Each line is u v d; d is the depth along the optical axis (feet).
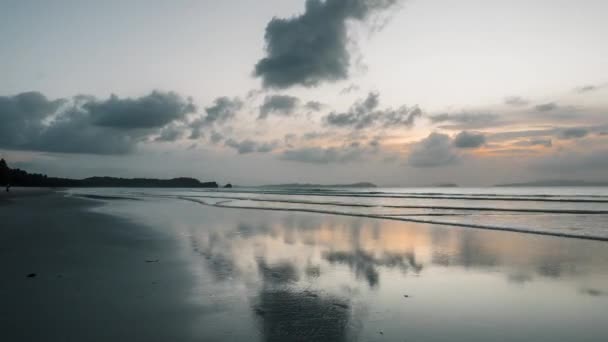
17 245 40.16
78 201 140.36
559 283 25.64
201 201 150.92
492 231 53.26
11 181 449.89
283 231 52.90
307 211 93.45
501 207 109.40
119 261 32.04
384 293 23.09
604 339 16.44
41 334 16.42
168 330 16.96
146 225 59.82
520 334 16.98
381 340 16.10
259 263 31.58
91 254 35.09
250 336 16.35
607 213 85.46
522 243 42.52
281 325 17.66
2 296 22.04
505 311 20.01
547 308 20.52
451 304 21.08
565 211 90.27
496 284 25.30
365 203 136.87
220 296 22.18
